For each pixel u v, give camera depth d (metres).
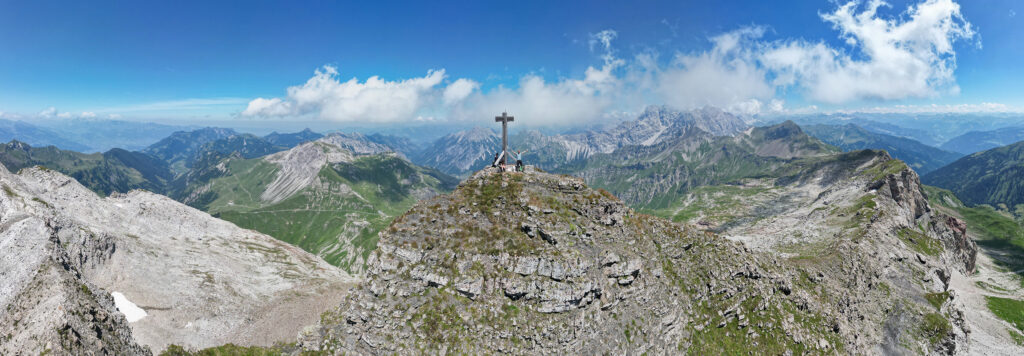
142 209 173.12
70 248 111.62
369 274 65.38
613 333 63.75
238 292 135.12
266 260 184.88
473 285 61.28
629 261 70.19
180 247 162.25
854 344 90.56
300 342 62.81
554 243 65.69
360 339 61.31
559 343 59.38
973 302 190.25
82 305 68.88
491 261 63.69
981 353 146.38
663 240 83.50
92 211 149.12
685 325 74.25
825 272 116.81
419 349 58.16
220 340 102.50
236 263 167.88
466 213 69.38
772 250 193.25
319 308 129.12
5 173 129.12
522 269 62.34
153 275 126.38
